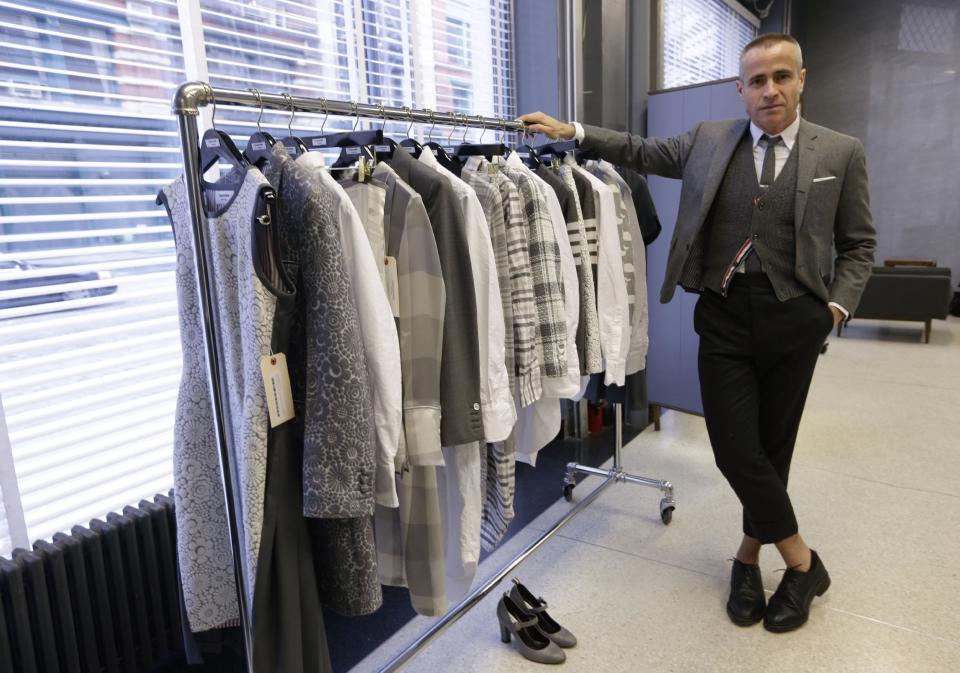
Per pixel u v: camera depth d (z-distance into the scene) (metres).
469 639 1.98
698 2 5.07
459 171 1.61
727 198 1.80
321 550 1.21
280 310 1.06
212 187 1.15
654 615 2.03
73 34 1.60
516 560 2.04
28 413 1.55
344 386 1.05
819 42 7.45
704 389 1.92
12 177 1.54
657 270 3.45
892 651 1.81
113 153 1.71
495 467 1.61
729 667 1.78
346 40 2.36
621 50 3.35
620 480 2.71
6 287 1.53
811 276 1.70
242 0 2.00
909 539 2.40
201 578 1.27
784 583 1.97
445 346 1.31
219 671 1.82
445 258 1.30
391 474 1.19
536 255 1.64
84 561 1.62
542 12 3.20
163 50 1.79
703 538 2.49
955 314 6.90
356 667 1.87
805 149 1.69
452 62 2.92
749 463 1.85
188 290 1.22
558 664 1.84
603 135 2.05
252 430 1.07
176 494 1.26
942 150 6.96
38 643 1.56
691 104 3.29
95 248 1.65
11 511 1.53
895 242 7.39
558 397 1.76
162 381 1.82
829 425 3.69
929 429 3.56
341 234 1.14
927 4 6.80
